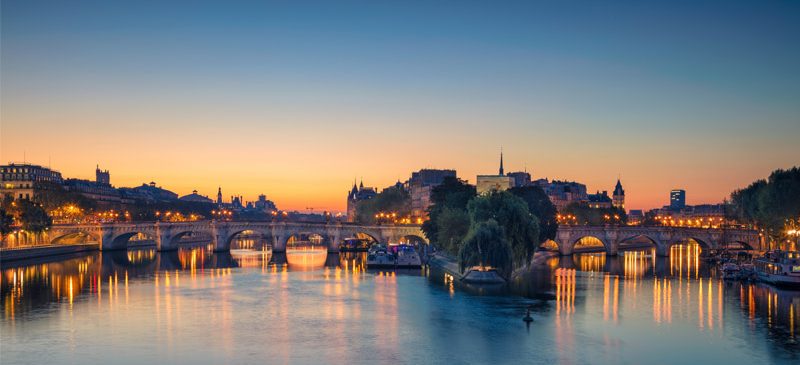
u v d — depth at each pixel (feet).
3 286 559.38
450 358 323.78
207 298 495.82
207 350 338.75
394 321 406.00
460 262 583.17
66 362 316.60
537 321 403.54
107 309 446.19
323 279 620.90
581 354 330.13
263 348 343.05
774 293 521.24
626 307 450.71
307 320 410.31
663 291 530.27
